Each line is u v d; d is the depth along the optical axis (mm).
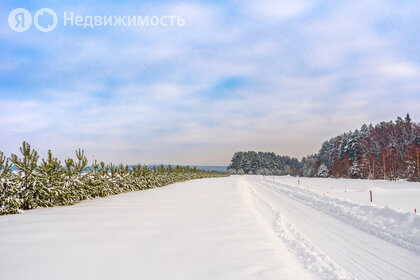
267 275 4426
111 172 21234
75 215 9766
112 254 5320
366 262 5859
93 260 4945
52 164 13508
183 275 4340
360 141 77438
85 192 15750
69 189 13641
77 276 4184
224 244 6195
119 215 9867
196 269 4617
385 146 71938
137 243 6148
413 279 4977
